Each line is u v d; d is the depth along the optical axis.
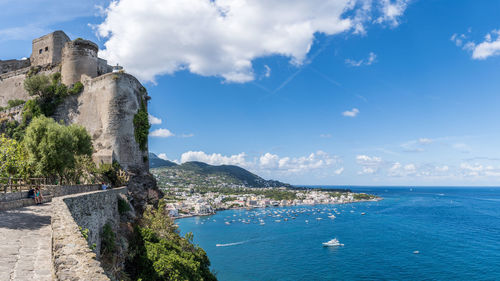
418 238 123.69
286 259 99.62
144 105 49.41
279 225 176.75
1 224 14.23
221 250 114.44
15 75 62.44
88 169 39.78
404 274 80.38
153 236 33.94
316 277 80.62
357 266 88.88
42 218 16.55
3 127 49.84
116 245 24.84
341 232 144.62
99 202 22.59
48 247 10.86
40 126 34.62
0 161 31.55
